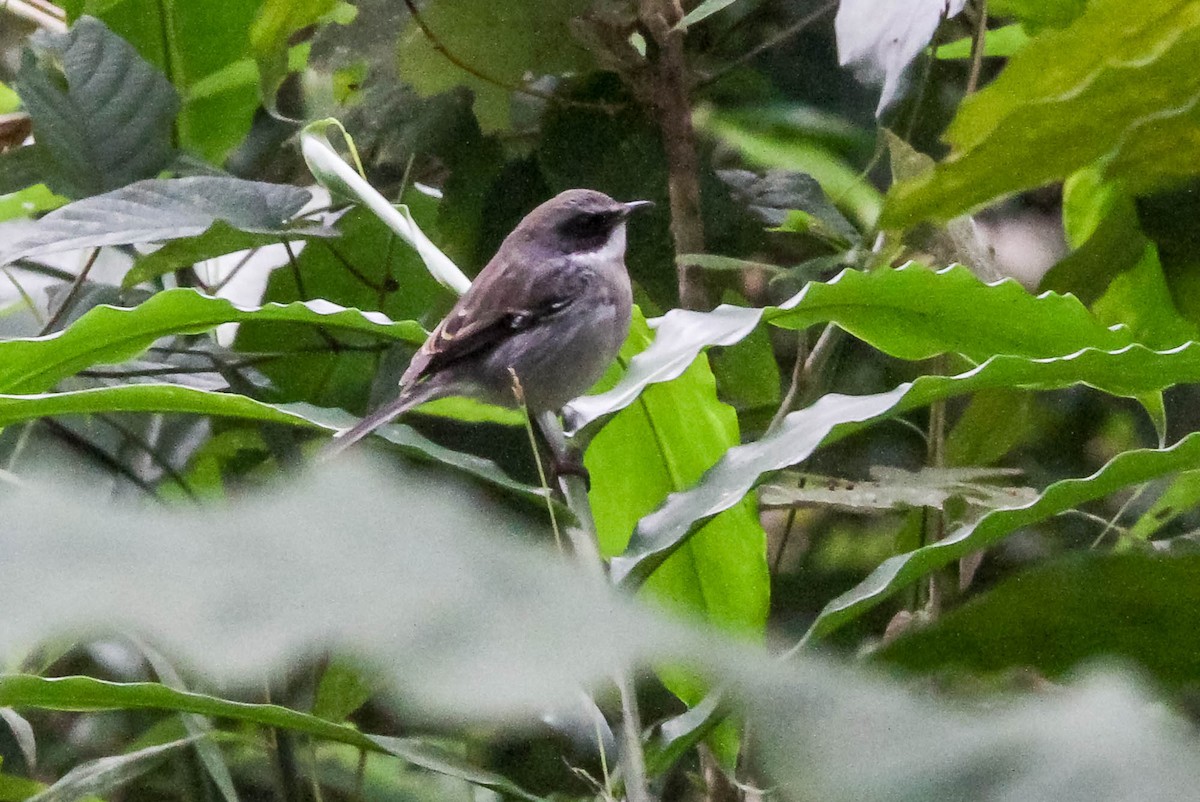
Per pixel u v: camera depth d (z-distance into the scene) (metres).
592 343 7.46
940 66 8.51
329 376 8.38
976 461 7.10
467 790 6.78
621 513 5.41
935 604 6.07
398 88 8.37
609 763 3.67
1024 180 3.40
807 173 8.40
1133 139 3.37
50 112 7.72
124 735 8.23
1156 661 2.46
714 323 5.01
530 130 8.70
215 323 4.70
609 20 7.96
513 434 7.66
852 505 5.62
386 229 8.34
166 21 8.72
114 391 4.04
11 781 6.11
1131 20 2.92
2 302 8.64
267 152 9.39
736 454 4.26
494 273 7.70
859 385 8.52
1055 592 2.45
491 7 7.73
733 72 9.12
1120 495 7.77
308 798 6.94
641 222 8.64
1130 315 6.83
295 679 5.53
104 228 6.61
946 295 4.66
